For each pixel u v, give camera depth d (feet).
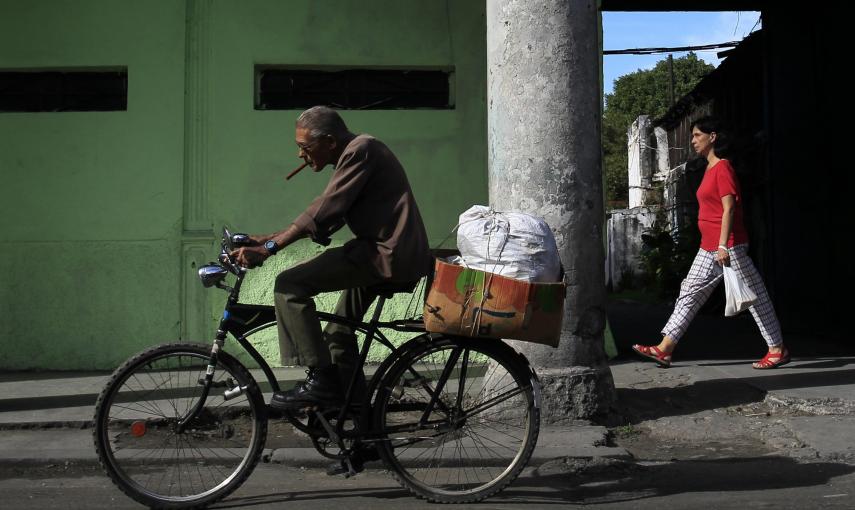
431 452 14.11
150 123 24.81
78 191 24.71
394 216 13.20
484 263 13.30
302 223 12.84
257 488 14.14
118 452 13.42
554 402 17.42
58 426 18.17
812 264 32.30
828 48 30.42
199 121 24.89
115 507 13.05
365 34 25.11
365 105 25.38
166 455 13.43
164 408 13.48
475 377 14.17
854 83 28.27
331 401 13.12
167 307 24.62
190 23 24.93
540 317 12.92
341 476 14.87
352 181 12.94
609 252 90.63
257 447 13.32
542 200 17.61
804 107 32.76
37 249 24.59
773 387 20.01
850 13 28.37
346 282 13.17
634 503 13.11
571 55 17.71
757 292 22.52
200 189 24.84
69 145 24.76
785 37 34.50
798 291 33.78
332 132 13.42
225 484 13.17
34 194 24.68
